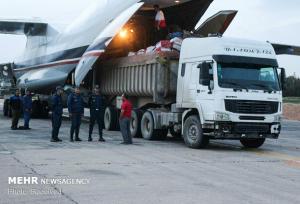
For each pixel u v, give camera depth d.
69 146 13.52
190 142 14.20
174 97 16.19
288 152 14.12
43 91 25.41
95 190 7.49
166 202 6.75
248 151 14.01
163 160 11.16
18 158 10.72
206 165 10.62
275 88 13.98
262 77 13.96
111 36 18.69
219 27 19.20
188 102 14.37
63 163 10.14
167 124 15.52
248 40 14.28
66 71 22.55
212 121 13.35
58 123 14.65
